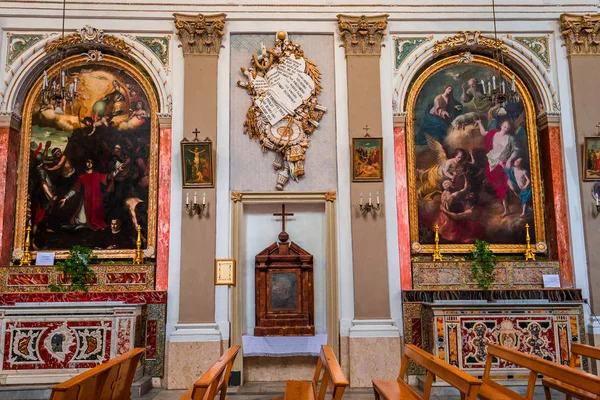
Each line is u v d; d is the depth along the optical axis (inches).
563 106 342.6
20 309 280.5
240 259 325.4
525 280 326.6
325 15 343.9
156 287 318.7
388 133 337.1
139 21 339.9
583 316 318.7
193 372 303.6
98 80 343.6
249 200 331.0
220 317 314.7
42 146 335.0
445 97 351.3
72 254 315.3
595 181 333.1
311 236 341.4
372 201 327.0
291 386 216.5
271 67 341.4
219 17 338.3
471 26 348.8
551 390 285.4
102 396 170.2
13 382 274.5
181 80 336.8
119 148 336.8
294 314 325.1
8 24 334.0
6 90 329.4
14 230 325.1
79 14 336.5
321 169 335.0
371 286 319.3
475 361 292.8
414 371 309.7
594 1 350.9
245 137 336.8
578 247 328.5
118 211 331.0
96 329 282.7
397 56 347.3
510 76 353.7
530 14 348.5
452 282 325.1
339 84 340.5
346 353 314.5
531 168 344.5
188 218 321.4
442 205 339.9
